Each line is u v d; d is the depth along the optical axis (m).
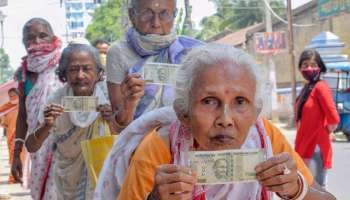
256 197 2.39
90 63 4.93
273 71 30.83
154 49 4.16
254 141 2.42
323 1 26.67
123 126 3.89
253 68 2.27
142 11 4.12
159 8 4.11
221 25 62.41
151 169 2.36
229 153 2.20
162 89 3.98
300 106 7.14
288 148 2.53
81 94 4.93
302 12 34.72
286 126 26.22
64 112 4.77
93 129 4.78
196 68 2.25
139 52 4.17
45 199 5.04
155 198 2.14
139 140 2.62
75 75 4.89
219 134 2.23
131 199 2.35
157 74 3.88
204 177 2.19
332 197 2.45
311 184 2.50
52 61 5.83
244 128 2.25
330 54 21.20
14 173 6.18
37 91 5.79
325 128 6.99
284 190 2.16
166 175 2.11
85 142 4.17
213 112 2.22
